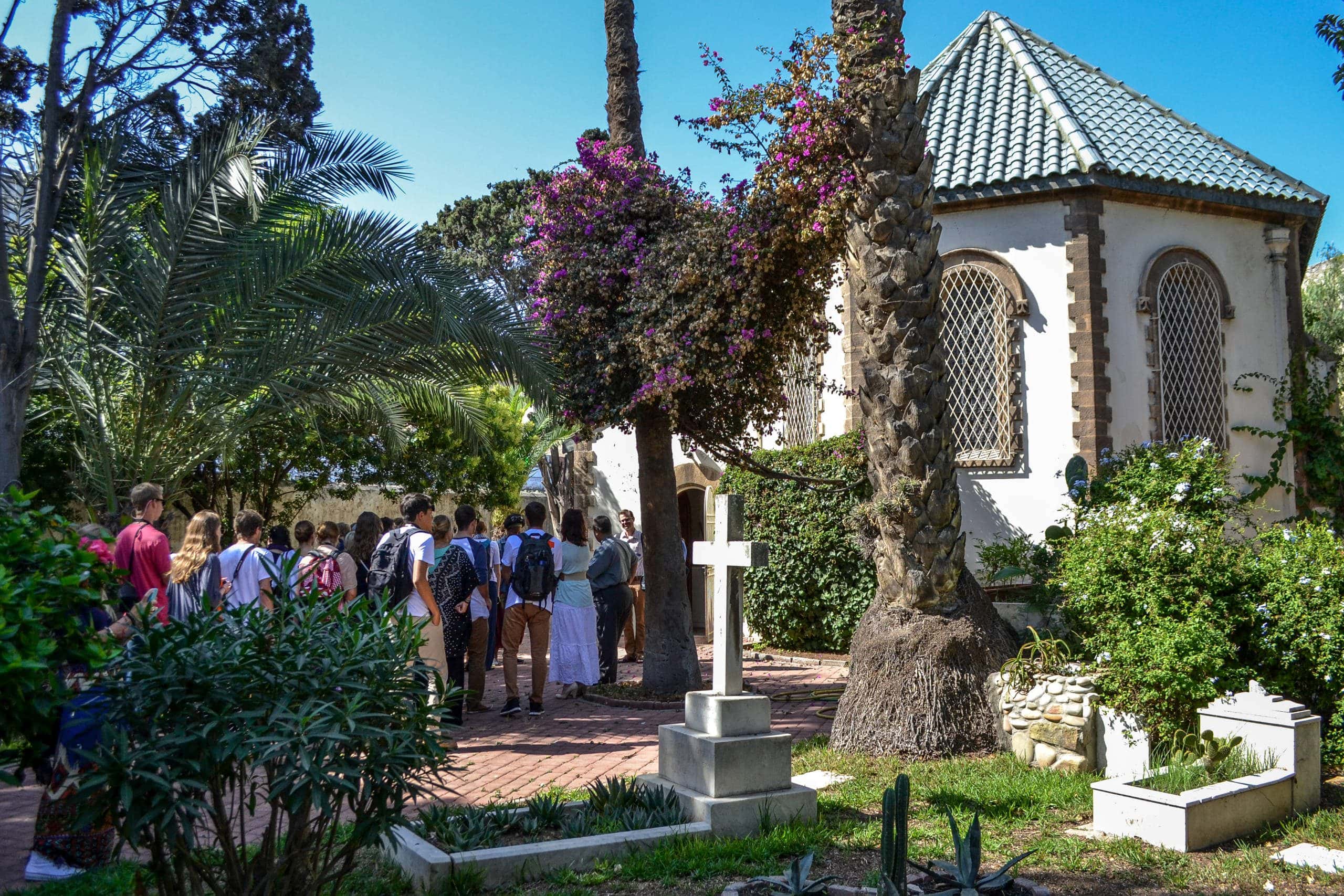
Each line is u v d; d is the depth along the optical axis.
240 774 3.66
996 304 12.45
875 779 6.80
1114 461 10.60
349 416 11.34
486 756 7.85
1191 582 7.13
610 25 10.77
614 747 8.14
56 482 14.11
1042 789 6.35
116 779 3.26
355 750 3.52
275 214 10.12
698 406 10.29
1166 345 12.63
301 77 13.78
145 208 10.53
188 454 10.12
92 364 9.88
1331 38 8.56
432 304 9.41
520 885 4.84
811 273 9.05
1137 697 6.61
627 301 9.98
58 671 3.53
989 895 4.39
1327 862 5.08
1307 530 7.78
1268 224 13.51
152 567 6.24
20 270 10.89
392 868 5.08
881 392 7.88
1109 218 12.27
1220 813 5.46
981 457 12.41
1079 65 15.01
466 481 19.20
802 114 7.84
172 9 12.52
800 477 11.49
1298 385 13.34
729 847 5.18
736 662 5.99
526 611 9.68
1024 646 7.63
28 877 4.89
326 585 8.00
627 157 10.38
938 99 14.24
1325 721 7.11
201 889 3.66
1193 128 14.33
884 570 7.94
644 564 10.70
